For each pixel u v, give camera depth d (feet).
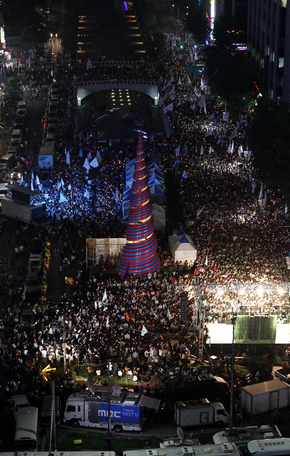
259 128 543.80
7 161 616.39
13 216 517.55
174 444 243.19
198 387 310.04
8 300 407.85
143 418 299.38
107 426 297.74
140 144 433.48
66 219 501.15
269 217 488.85
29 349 354.13
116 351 351.25
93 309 384.27
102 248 447.42
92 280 426.51
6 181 577.43
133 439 288.71
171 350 354.13
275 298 373.81
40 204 516.73
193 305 380.99
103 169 582.76
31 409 283.79
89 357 349.00
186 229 481.05
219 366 340.18
